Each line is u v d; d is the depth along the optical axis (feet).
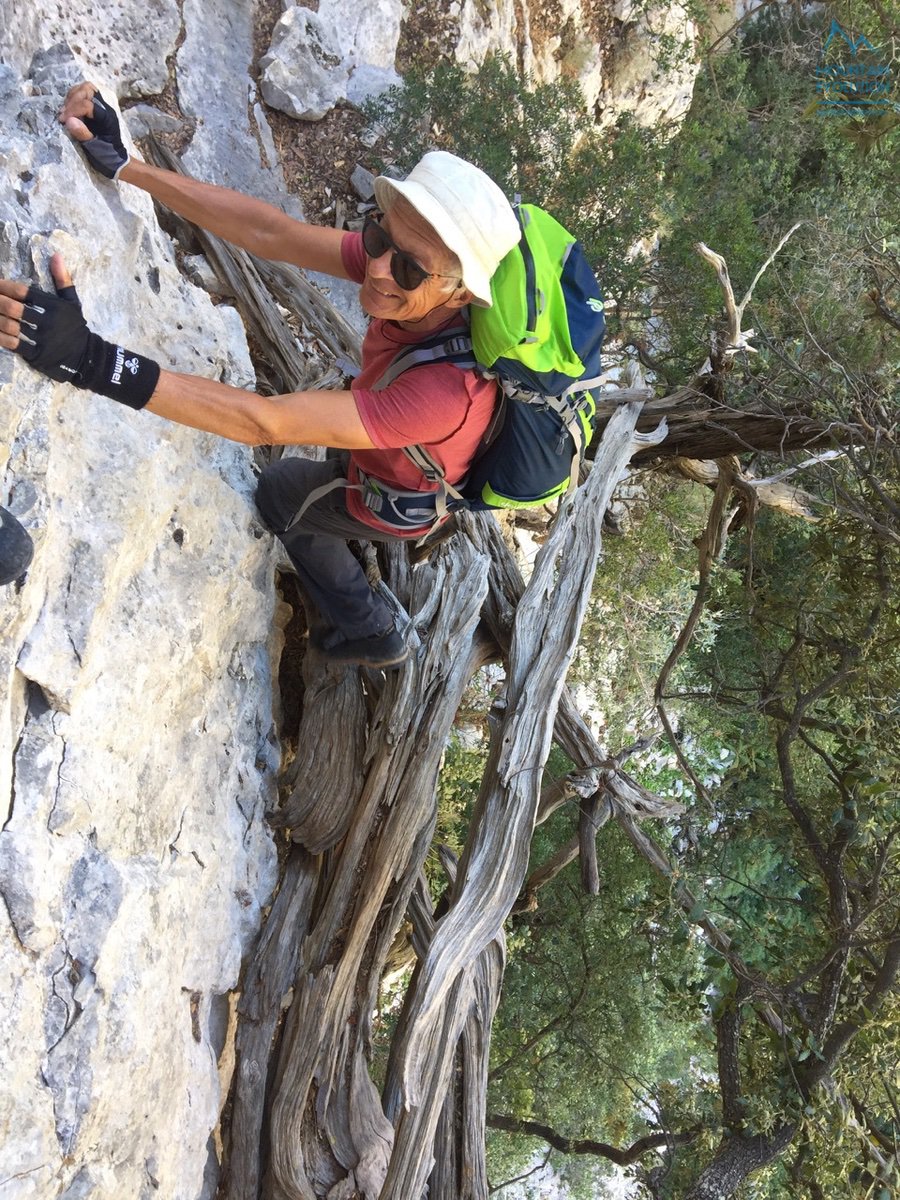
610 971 23.63
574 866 24.16
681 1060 27.55
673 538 29.04
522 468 7.42
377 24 19.67
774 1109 16.81
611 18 29.43
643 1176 22.09
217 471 10.77
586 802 15.48
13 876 7.48
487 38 22.85
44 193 8.07
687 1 30.45
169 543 9.87
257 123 17.71
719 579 20.76
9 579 6.55
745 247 24.02
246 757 12.16
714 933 16.97
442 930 11.58
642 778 29.76
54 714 7.98
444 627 13.03
